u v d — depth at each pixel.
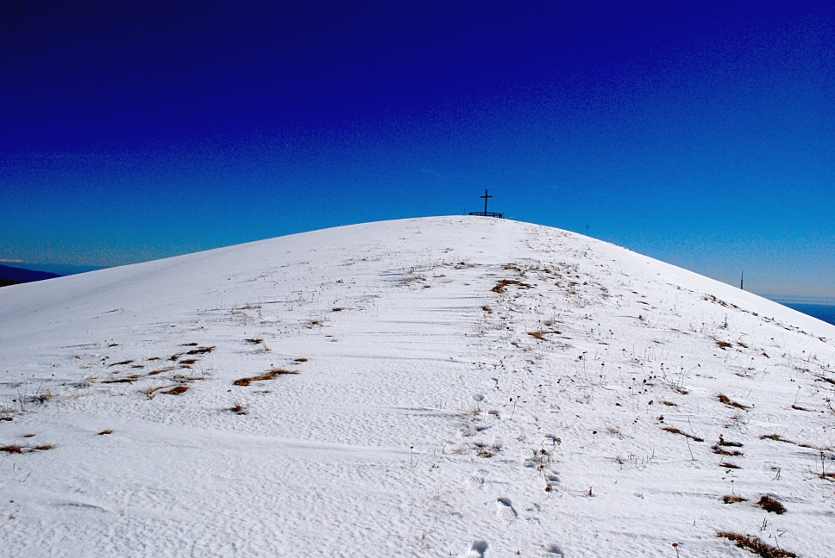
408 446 5.65
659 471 5.22
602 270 19.50
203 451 5.50
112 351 9.91
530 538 4.07
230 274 21.48
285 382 7.70
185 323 12.44
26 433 5.95
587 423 6.36
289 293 15.67
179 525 4.15
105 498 4.55
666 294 16.91
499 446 5.68
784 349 11.86
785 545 4.05
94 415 6.48
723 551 3.96
